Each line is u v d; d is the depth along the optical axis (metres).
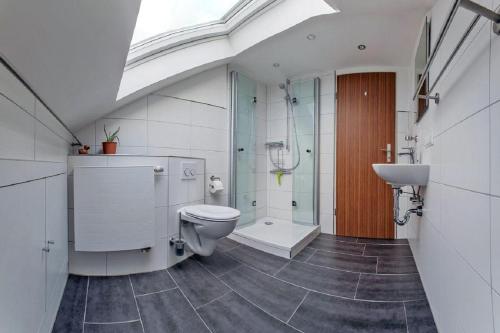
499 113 0.65
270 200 3.30
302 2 1.85
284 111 3.19
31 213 0.88
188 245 1.96
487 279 0.70
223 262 1.98
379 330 1.17
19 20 0.58
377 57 2.44
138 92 1.99
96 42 0.94
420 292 1.52
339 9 1.69
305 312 1.32
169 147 2.33
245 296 1.47
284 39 2.13
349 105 2.73
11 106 0.74
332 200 2.83
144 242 1.69
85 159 1.67
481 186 0.75
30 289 0.86
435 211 1.32
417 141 2.10
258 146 3.18
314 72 2.87
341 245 2.42
